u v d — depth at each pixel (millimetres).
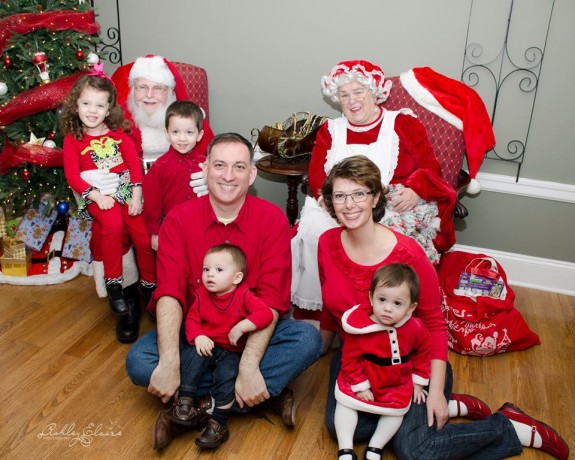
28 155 2756
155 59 2875
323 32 3084
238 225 2027
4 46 2707
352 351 1880
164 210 2613
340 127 2664
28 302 2805
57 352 2426
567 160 2916
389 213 2496
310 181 2732
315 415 2123
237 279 1947
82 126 2588
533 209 3043
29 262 3004
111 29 3455
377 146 2576
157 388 1875
